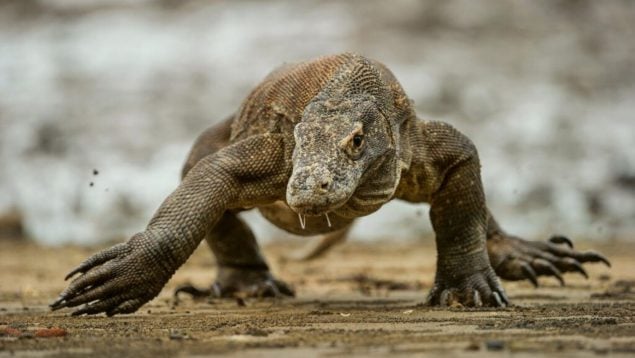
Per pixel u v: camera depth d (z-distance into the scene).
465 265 26.91
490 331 19.95
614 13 98.69
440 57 88.44
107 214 64.19
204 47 93.38
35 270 44.66
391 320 22.75
